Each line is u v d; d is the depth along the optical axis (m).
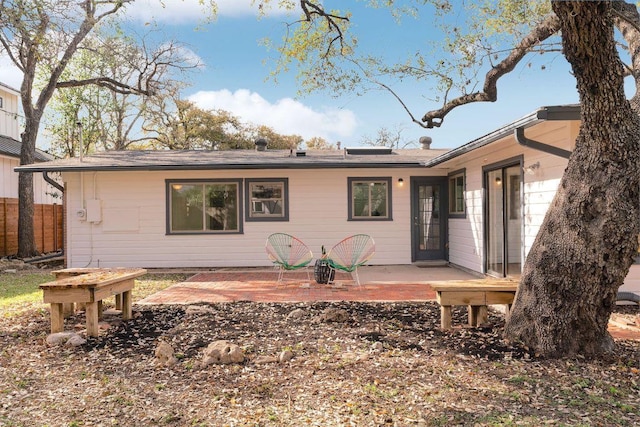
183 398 3.42
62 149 24.80
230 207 11.49
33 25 10.50
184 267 11.42
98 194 11.39
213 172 11.43
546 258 4.23
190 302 6.98
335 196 11.58
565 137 5.98
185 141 28.02
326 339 4.80
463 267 10.58
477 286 5.09
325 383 3.63
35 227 15.38
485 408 3.12
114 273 5.89
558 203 4.23
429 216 11.81
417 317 5.77
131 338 4.98
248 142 31.02
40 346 4.75
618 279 3.99
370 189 11.66
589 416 2.98
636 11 4.95
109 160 11.45
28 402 3.37
